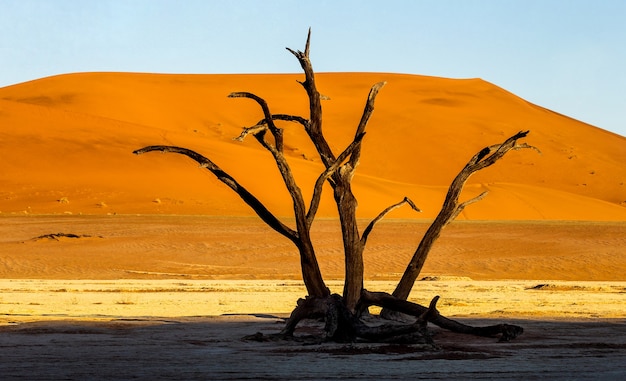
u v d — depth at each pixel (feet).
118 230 217.15
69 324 76.64
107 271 162.91
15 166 330.95
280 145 71.61
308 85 75.10
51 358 57.36
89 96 545.03
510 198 369.91
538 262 179.73
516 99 625.41
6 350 60.90
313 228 227.61
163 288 123.13
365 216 321.73
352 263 72.74
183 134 392.27
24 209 288.51
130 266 170.60
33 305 96.84
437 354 60.49
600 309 98.37
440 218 78.89
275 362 56.24
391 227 232.32
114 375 50.85
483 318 86.74
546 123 556.10
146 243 198.18
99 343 65.00
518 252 192.75
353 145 73.10
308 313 68.23
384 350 61.98
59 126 374.02
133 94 561.43
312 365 55.06
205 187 324.60
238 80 624.18
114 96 549.95
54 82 577.84
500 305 103.14
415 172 476.13
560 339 69.62
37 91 558.97
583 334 73.20
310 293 70.79
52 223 231.50
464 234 219.82
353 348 62.75
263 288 125.08
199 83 606.14
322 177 72.23
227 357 58.44
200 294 114.52
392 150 495.82
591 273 171.01
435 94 607.78
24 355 58.59
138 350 61.46
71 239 199.72
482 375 51.57
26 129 364.99
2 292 113.39
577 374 52.19
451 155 492.95
